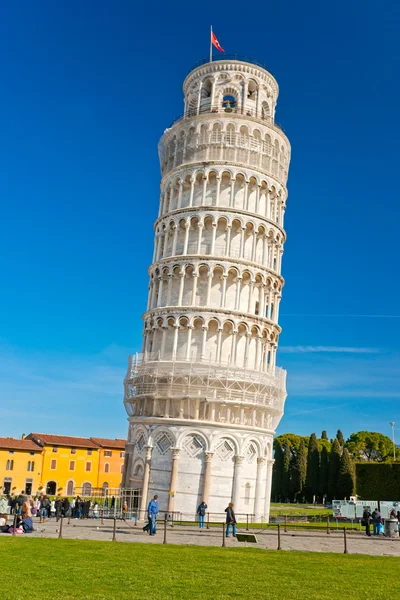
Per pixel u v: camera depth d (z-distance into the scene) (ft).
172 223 220.64
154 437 193.77
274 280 219.41
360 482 303.27
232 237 214.28
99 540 110.11
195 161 221.87
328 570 83.56
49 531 125.90
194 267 208.85
